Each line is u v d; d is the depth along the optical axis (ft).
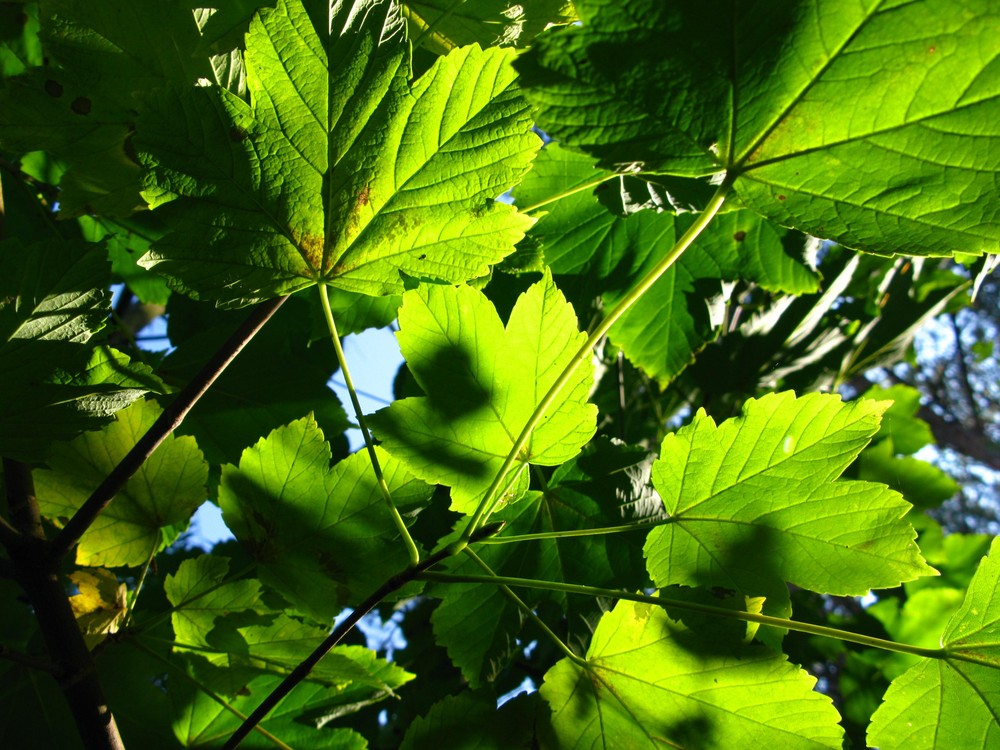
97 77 1.25
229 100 1.05
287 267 1.15
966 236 0.99
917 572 1.09
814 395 1.12
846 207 1.02
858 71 0.93
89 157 1.33
